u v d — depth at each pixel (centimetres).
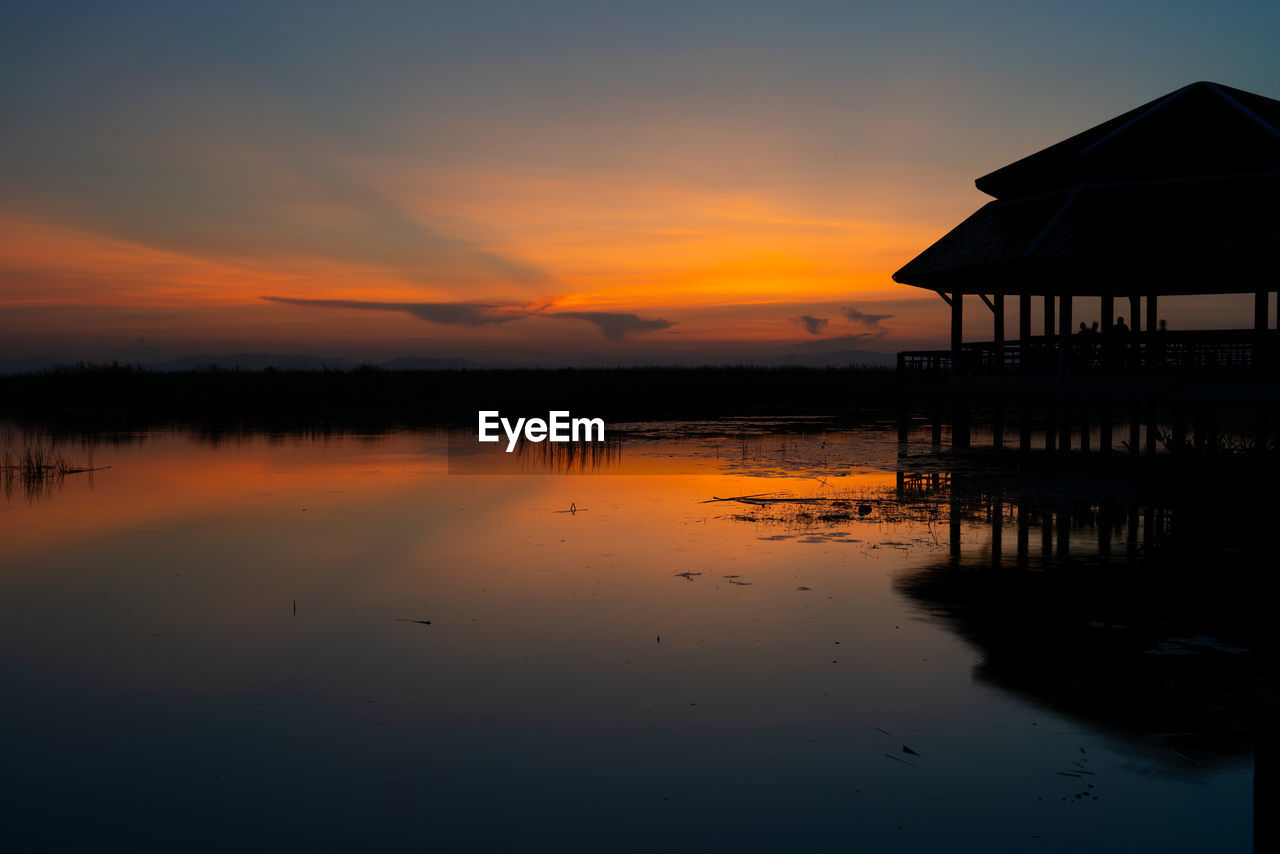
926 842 450
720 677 673
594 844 453
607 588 930
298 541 1184
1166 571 977
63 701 645
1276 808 371
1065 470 1806
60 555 1108
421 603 881
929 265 1992
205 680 682
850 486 1638
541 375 5188
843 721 594
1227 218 1650
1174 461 1574
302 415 3584
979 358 2109
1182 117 1819
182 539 1200
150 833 469
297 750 561
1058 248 1708
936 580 947
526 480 1767
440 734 582
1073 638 751
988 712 605
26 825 478
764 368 5638
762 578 962
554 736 577
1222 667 681
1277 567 995
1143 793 495
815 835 458
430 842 457
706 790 505
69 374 4116
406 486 1691
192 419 3378
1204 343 1752
